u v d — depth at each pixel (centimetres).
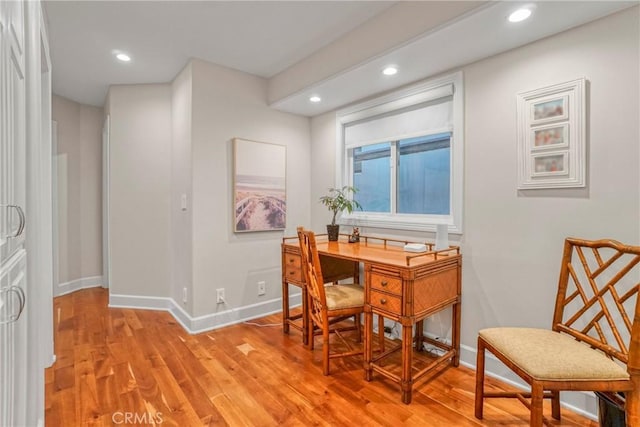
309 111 337
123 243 346
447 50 204
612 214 166
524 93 195
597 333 163
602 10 162
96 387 197
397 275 187
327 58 257
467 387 199
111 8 210
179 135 311
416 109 260
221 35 245
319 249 247
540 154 189
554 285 186
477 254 218
